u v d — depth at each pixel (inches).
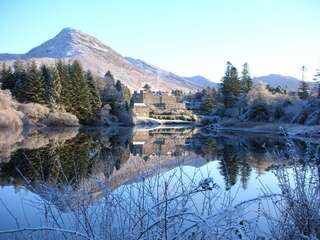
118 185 161.3
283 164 161.6
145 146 920.3
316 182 151.9
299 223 145.7
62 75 2283.5
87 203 142.3
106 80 2888.8
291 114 2156.7
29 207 293.0
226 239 114.4
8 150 943.0
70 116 2178.9
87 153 814.5
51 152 874.8
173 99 4288.9
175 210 129.0
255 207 242.8
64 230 109.1
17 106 2017.7
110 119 2669.8
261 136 1822.1
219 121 2874.0
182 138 1476.4
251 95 2635.3
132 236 123.7
